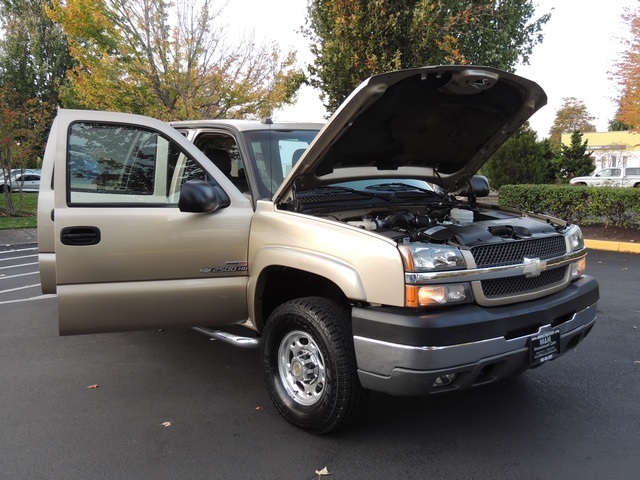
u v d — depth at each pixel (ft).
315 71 49.85
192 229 12.19
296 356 11.76
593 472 9.99
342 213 12.91
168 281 12.18
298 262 11.11
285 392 11.94
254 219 12.56
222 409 12.91
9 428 12.03
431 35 41.88
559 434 11.45
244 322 13.09
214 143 15.16
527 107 12.98
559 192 41.93
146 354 16.72
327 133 11.27
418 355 9.44
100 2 41.78
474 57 54.90
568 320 11.53
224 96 45.98
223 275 12.50
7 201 64.69
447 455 10.68
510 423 11.97
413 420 12.17
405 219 12.12
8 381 14.73
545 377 14.51
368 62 41.22
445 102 12.25
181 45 43.80
